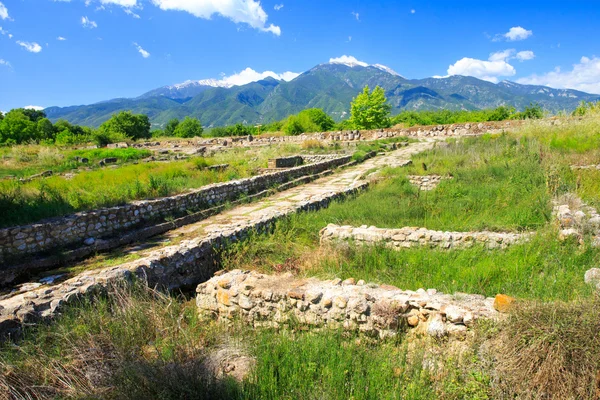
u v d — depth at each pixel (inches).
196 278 242.4
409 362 128.7
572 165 451.8
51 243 262.5
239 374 132.2
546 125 727.7
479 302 147.5
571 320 115.7
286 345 140.2
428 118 2159.2
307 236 302.8
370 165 736.3
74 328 150.4
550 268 200.7
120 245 292.0
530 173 426.0
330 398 112.3
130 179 491.2
